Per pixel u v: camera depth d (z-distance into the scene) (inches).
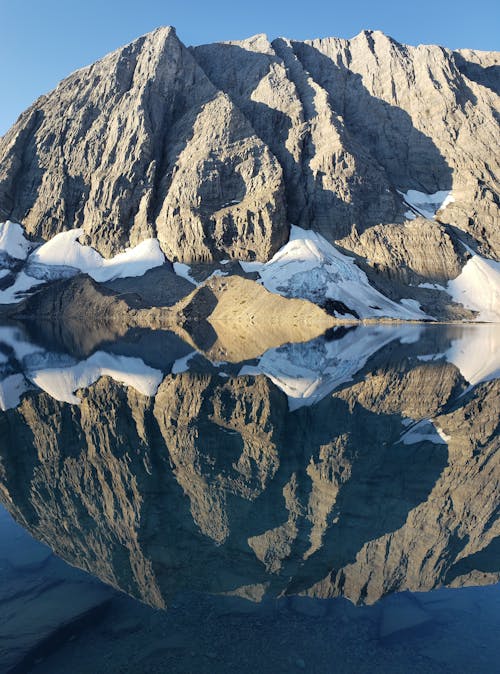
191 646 427.5
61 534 624.4
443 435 1013.8
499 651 423.5
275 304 5423.2
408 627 452.8
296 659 412.2
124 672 397.4
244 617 466.0
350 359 2217.0
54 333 4074.8
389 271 6619.1
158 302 5876.0
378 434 1026.1
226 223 6683.1
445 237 6909.5
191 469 826.2
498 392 1412.4
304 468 829.8
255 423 1108.5
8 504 706.2
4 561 565.0
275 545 589.0
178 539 604.7
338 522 645.9
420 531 623.8
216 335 3922.2
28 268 6934.1
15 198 7760.8
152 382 1620.3
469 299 6373.0
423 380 1616.6
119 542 599.5
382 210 7258.9
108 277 6668.3
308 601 490.3
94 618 466.0
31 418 1160.8
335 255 6668.3
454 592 507.8
